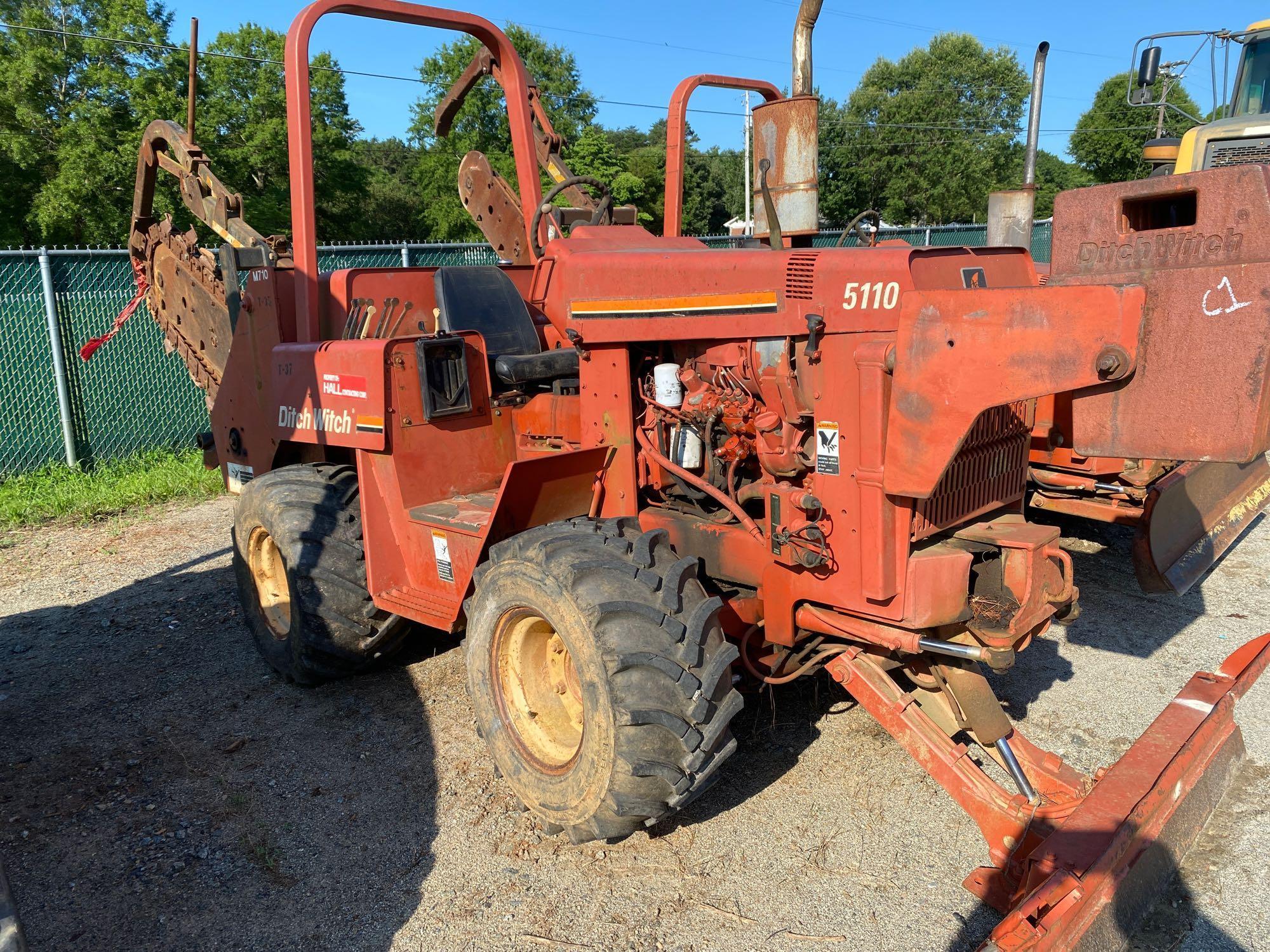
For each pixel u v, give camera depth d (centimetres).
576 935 257
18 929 159
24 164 2817
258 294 438
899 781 327
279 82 3253
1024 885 233
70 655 466
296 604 387
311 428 396
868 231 384
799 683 401
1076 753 342
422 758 356
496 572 291
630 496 333
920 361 237
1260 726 349
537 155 487
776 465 288
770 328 283
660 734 254
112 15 3041
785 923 258
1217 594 491
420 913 269
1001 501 299
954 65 4756
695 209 5653
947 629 275
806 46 335
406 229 5344
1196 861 270
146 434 884
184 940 262
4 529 694
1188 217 206
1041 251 1464
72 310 828
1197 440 196
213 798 333
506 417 388
